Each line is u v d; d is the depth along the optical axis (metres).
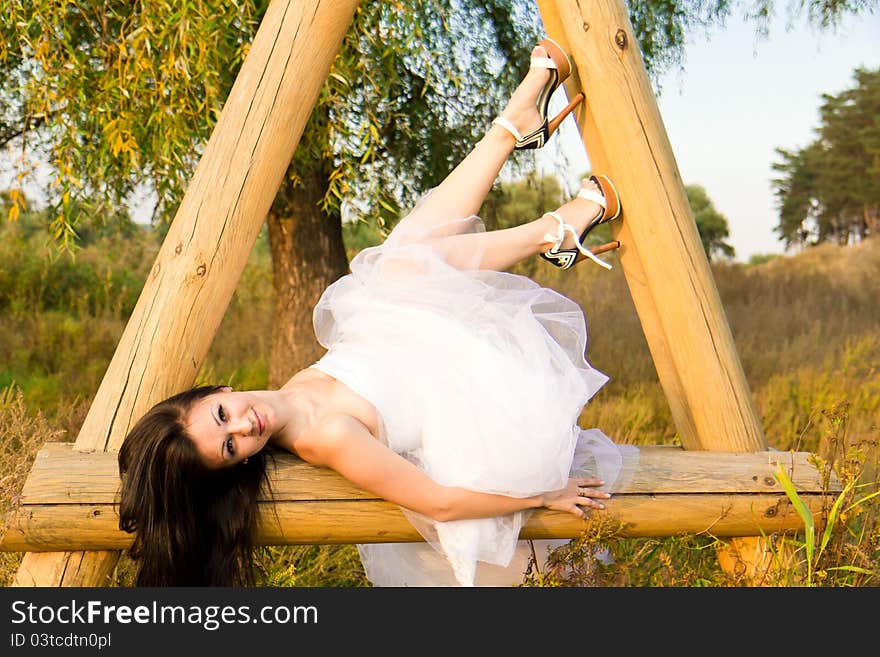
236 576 2.54
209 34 3.60
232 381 6.62
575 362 2.85
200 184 2.68
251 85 2.70
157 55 3.99
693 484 2.69
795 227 19.88
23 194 4.35
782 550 2.78
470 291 2.75
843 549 2.74
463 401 2.54
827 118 19.44
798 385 6.16
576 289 8.60
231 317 8.36
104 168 4.38
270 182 2.72
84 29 4.63
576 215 2.86
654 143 2.77
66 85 4.00
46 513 2.40
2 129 5.27
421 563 2.96
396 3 3.91
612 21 2.73
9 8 3.84
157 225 5.30
